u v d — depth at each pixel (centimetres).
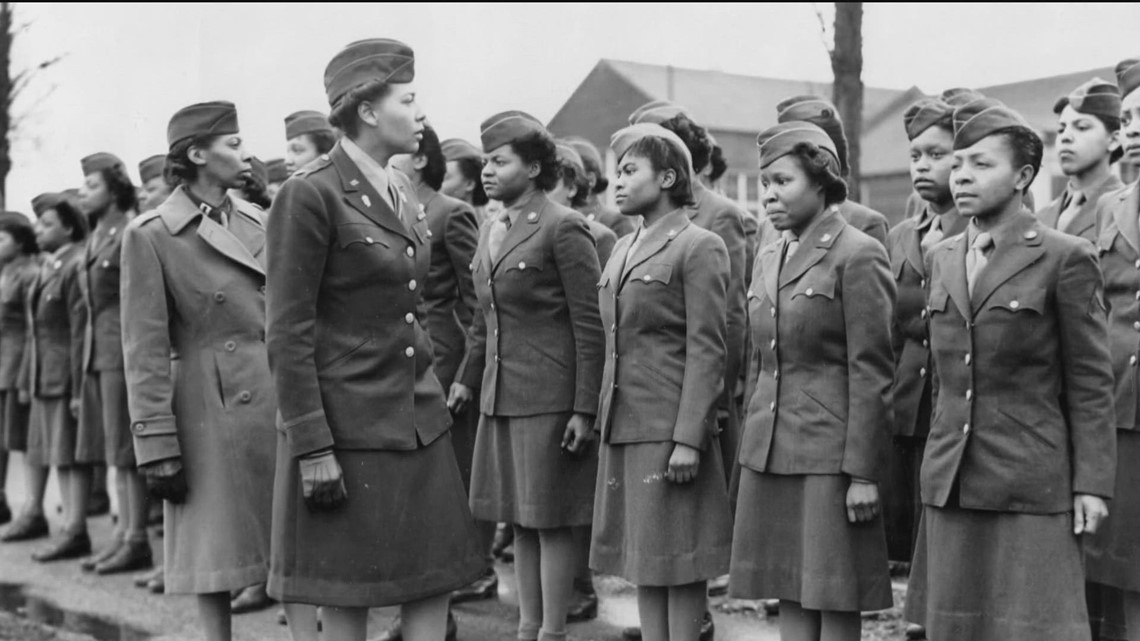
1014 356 373
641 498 443
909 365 498
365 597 385
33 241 878
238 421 477
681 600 448
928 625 386
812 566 409
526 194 529
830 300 415
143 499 723
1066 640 361
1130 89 457
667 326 447
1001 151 375
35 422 805
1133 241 457
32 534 829
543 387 510
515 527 532
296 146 659
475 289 546
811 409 417
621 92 1296
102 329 709
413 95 408
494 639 554
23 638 577
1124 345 455
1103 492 363
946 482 382
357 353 391
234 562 466
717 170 604
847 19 785
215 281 486
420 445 401
